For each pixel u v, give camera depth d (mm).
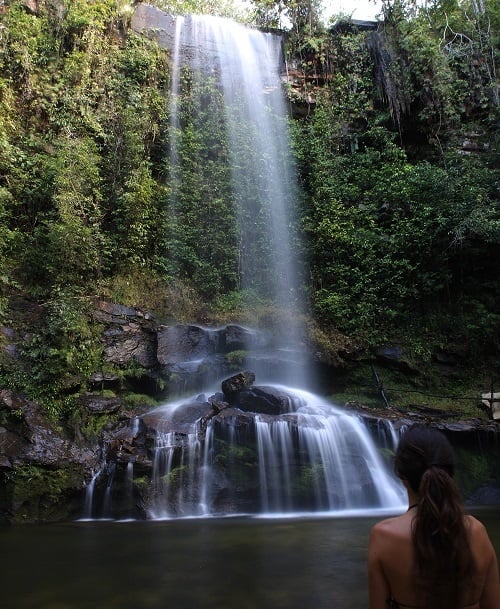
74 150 12883
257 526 7441
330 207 15656
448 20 18609
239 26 17766
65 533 7180
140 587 4660
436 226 14711
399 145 17750
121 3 15617
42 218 12586
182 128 15789
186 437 8805
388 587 1970
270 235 15695
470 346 13938
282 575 4938
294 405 9992
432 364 13672
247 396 10008
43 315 10820
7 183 12375
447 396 13055
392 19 17859
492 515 8375
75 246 12031
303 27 18297
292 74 18000
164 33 16422
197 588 4605
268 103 17312
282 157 16469
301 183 16359
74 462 8617
